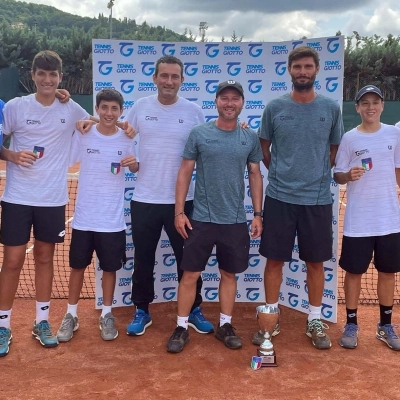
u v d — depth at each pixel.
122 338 4.03
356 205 3.78
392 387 3.24
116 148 3.85
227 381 3.30
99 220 3.82
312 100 3.69
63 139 3.68
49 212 3.66
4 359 3.59
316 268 3.90
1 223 3.66
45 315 3.92
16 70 19.84
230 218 3.68
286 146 3.72
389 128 3.74
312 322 4.01
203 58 4.56
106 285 3.99
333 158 3.94
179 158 3.95
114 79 4.52
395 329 4.23
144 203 3.96
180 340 3.78
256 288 4.92
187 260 3.74
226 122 3.64
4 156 3.52
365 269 3.83
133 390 3.17
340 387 3.23
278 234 3.78
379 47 20.00
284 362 3.61
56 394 3.11
